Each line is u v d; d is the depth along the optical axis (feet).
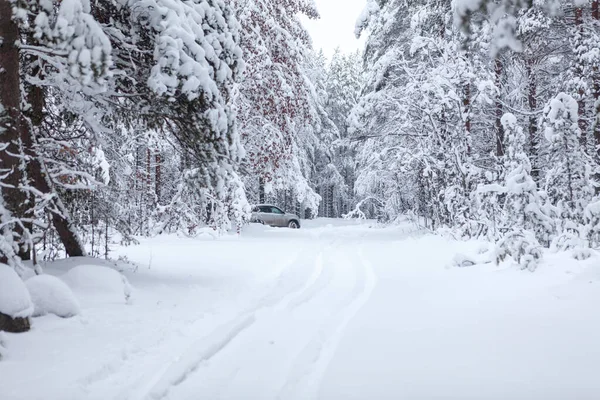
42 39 18.76
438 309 20.71
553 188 35.06
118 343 16.02
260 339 17.57
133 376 13.65
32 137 23.35
